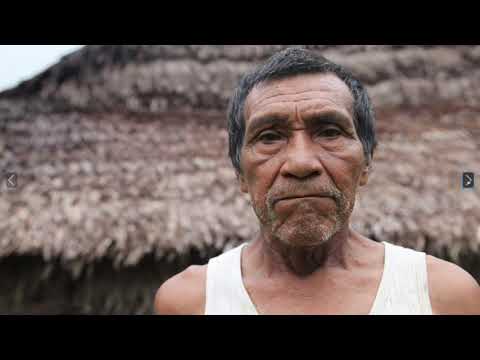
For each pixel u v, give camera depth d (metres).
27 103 2.96
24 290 2.51
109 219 2.25
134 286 2.48
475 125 2.90
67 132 2.78
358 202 2.30
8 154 2.63
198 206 2.29
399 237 2.18
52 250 2.18
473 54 3.33
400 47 3.34
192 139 2.77
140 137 2.77
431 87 3.15
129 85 3.05
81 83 3.05
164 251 2.15
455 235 2.18
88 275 2.45
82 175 2.50
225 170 2.53
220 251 2.17
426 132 2.83
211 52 3.24
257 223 2.20
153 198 2.36
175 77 3.10
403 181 2.45
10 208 2.34
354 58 3.25
